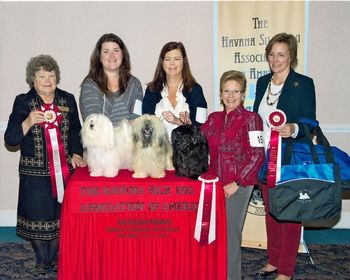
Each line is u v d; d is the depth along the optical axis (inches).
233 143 108.5
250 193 111.8
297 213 107.9
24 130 117.7
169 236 101.8
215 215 100.3
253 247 162.4
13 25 173.6
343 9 173.6
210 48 176.4
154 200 99.9
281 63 118.2
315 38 175.3
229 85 107.3
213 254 103.1
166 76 125.1
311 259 150.3
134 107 120.8
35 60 119.2
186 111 119.8
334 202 107.3
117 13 174.4
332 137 181.2
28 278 131.2
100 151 101.7
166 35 175.9
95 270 101.3
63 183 122.9
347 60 176.7
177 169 103.3
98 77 119.8
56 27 174.6
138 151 101.3
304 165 108.9
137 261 102.7
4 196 184.7
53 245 134.6
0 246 159.2
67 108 125.9
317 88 178.4
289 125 110.3
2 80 177.2
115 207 99.7
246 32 163.5
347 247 163.0
